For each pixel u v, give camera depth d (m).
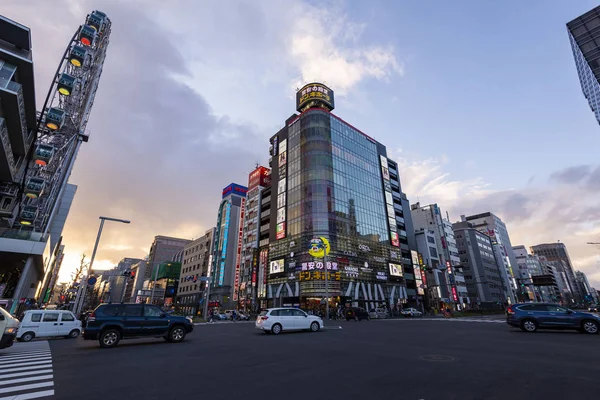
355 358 8.85
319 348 11.06
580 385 5.55
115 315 12.82
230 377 6.75
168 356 9.71
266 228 66.75
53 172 40.31
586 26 62.25
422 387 5.67
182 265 103.88
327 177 56.75
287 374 6.96
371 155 70.81
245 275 67.25
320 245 49.62
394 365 7.73
